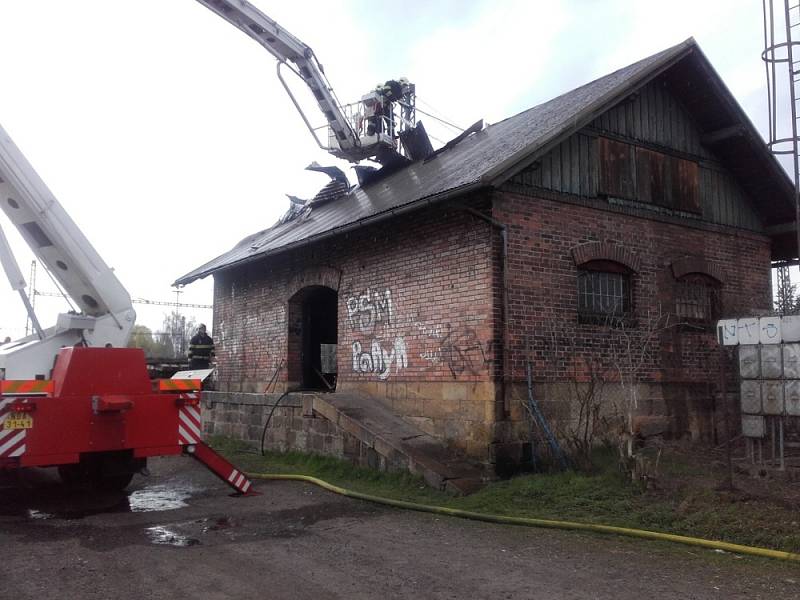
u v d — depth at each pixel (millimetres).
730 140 13086
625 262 11484
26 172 8992
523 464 9789
